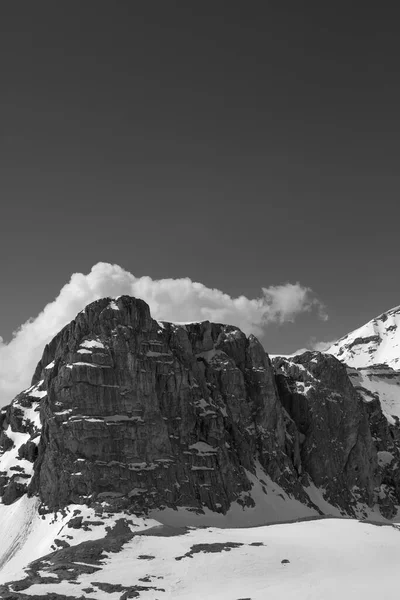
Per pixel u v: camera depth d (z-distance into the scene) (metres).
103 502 133.62
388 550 107.25
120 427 146.12
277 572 94.56
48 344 195.50
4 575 98.81
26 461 158.00
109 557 100.44
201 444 160.00
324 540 112.62
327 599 81.31
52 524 134.00
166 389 159.38
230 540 110.12
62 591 85.25
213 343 192.38
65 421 146.12
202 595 83.94
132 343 155.75
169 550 103.75
